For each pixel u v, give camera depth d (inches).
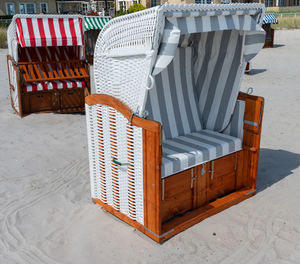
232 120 159.9
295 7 1448.1
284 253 120.4
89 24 498.6
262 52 652.1
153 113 157.5
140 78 118.0
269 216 143.1
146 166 120.5
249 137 154.1
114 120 129.9
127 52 120.5
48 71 286.5
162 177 126.3
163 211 133.0
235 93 153.8
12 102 308.5
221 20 124.0
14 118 287.0
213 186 150.4
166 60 111.7
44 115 292.2
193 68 173.5
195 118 171.5
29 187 174.2
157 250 122.9
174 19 111.1
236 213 145.3
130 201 132.5
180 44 166.4
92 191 152.6
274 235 130.5
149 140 116.5
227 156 152.5
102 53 134.2
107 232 134.7
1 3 1263.5
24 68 278.7
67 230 137.3
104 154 139.4
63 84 288.0
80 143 233.9
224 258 118.3
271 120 275.1
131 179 128.8
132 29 117.6
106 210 150.0
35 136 246.7
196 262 116.6
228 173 155.6
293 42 765.3
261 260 117.2
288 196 159.3
